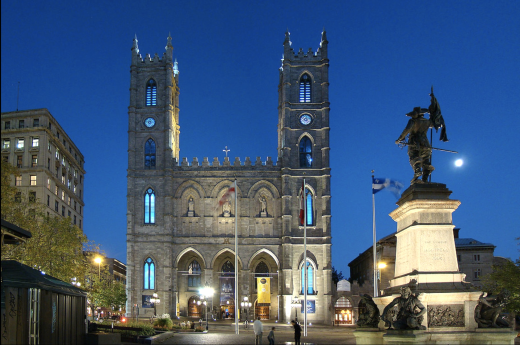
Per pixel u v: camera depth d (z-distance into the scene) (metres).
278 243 112.25
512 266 64.38
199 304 112.94
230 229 113.38
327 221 111.75
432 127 29.34
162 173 113.06
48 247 65.56
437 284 26.56
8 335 30.44
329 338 62.31
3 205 41.91
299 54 119.00
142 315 107.81
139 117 115.25
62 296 37.50
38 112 112.88
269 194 114.44
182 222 113.38
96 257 93.19
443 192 27.64
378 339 28.30
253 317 112.50
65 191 127.19
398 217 29.72
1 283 29.72
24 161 111.19
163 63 117.56
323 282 109.69
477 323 26.08
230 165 115.06
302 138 116.38
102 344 43.16
